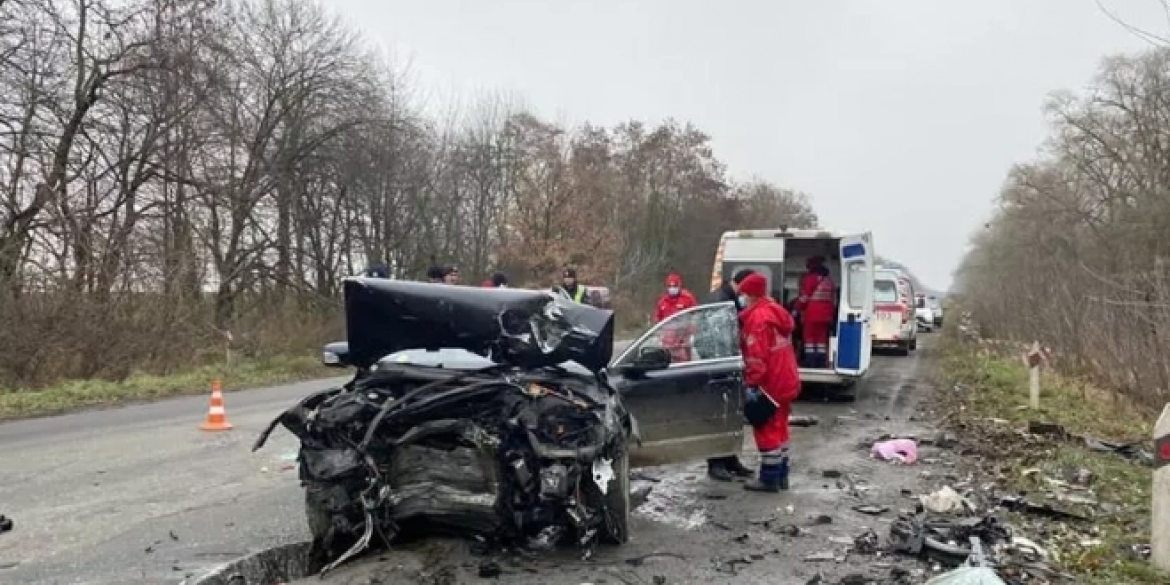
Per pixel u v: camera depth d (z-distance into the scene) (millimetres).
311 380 18766
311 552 5738
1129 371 11375
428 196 34625
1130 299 11836
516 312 5812
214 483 7746
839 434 10664
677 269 58531
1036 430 10445
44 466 8555
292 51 28203
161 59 22609
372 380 5613
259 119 27750
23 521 6422
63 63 20812
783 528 6324
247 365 19891
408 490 5438
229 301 25172
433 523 5668
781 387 7453
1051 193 39531
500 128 40906
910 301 25219
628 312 44062
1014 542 5812
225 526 6316
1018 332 20484
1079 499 7070
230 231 26328
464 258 38719
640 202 57969
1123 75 37594
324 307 27672
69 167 21297
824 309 13227
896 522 6301
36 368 16031
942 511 6719
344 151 29453
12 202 19578
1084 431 10828
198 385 16438
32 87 19828
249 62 27156
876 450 9117
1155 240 24828
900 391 15523
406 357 5875
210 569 5324
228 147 26734
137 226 22047
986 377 17172
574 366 5949
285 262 28312
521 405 5355
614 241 45531
